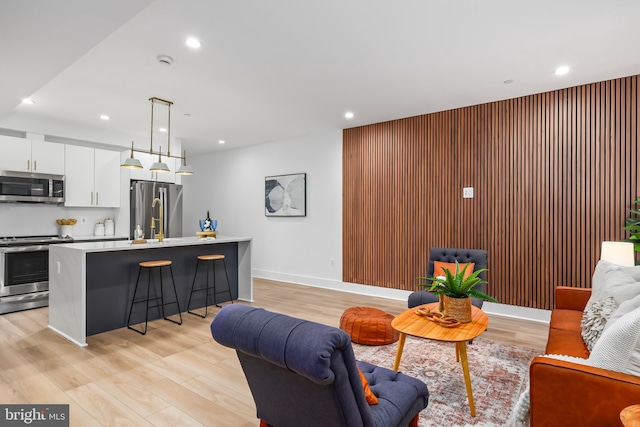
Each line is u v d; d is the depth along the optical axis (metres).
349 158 5.51
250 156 6.92
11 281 4.18
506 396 2.27
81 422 1.96
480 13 2.37
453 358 2.87
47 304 4.47
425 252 4.75
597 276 2.61
